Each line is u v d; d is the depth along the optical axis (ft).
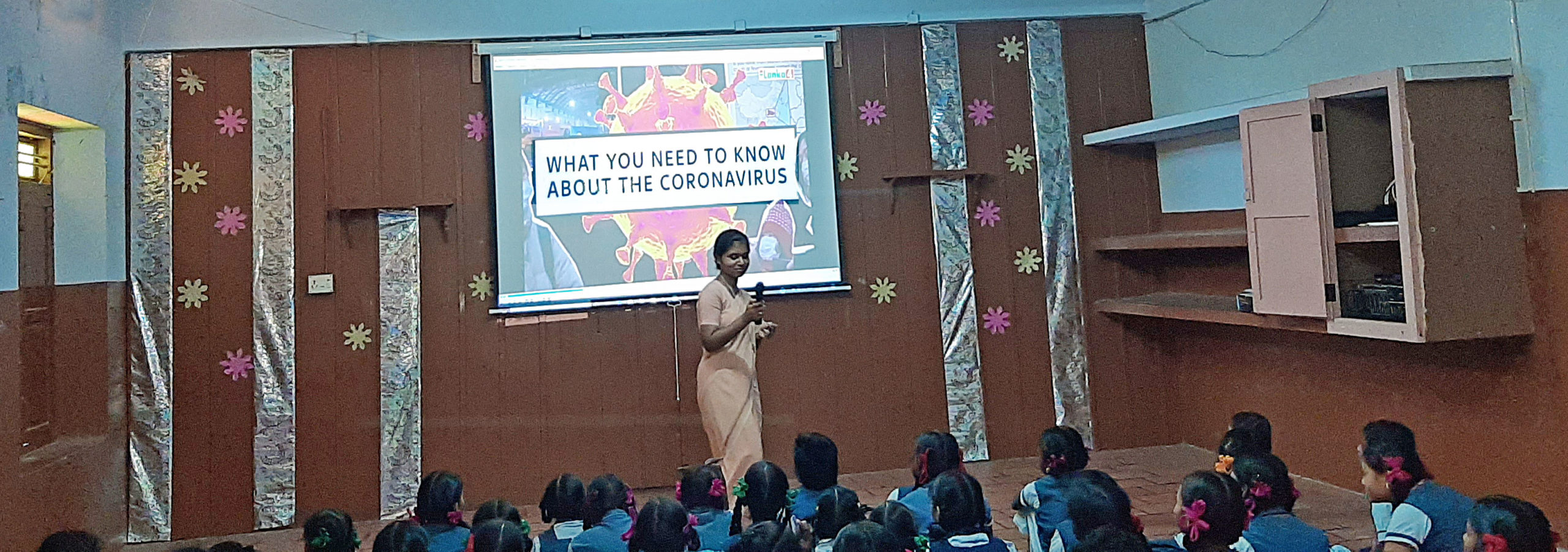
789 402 15.42
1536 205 10.38
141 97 14.34
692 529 8.11
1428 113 10.36
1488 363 11.09
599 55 15.19
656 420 15.10
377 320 14.69
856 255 15.64
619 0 15.25
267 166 14.53
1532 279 10.46
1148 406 16.33
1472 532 7.23
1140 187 16.37
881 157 15.72
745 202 15.39
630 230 15.17
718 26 15.46
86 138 13.66
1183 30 15.66
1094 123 16.28
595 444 15.02
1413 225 10.23
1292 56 13.47
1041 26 16.20
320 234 14.61
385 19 14.80
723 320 12.84
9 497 11.40
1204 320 13.71
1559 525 10.33
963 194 15.90
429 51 14.88
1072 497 8.26
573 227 15.06
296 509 14.44
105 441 13.75
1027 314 16.03
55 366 13.10
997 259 15.97
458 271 14.84
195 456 14.29
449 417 14.79
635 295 15.14
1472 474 11.38
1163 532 11.94
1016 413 15.94
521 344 14.93
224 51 14.52
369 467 14.61
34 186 13.12
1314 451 13.80
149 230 14.30
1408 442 8.63
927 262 15.80
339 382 14.60
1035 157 16.11
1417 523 8.12
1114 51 16.38
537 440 14.93
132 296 14.21
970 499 8.01
